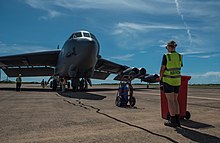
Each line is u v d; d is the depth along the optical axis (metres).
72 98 13.52
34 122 5.74
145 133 4.68
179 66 5.75
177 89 5.61
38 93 18.53
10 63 25.95
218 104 10.63
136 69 18.52
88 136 4.39
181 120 6.38
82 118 6.40
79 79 21.41
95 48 18.39
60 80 23.16
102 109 8.55
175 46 5.89
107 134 4.56
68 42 19.92
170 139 4.22
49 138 4.22
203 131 4.95
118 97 9.74
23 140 4.07
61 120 6.05
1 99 12.55
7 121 5.85
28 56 23.44
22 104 9.99
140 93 20.62
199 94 19.80
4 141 4.00
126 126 5.36
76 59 18.61
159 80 5.93
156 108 8.99
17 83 22.45
